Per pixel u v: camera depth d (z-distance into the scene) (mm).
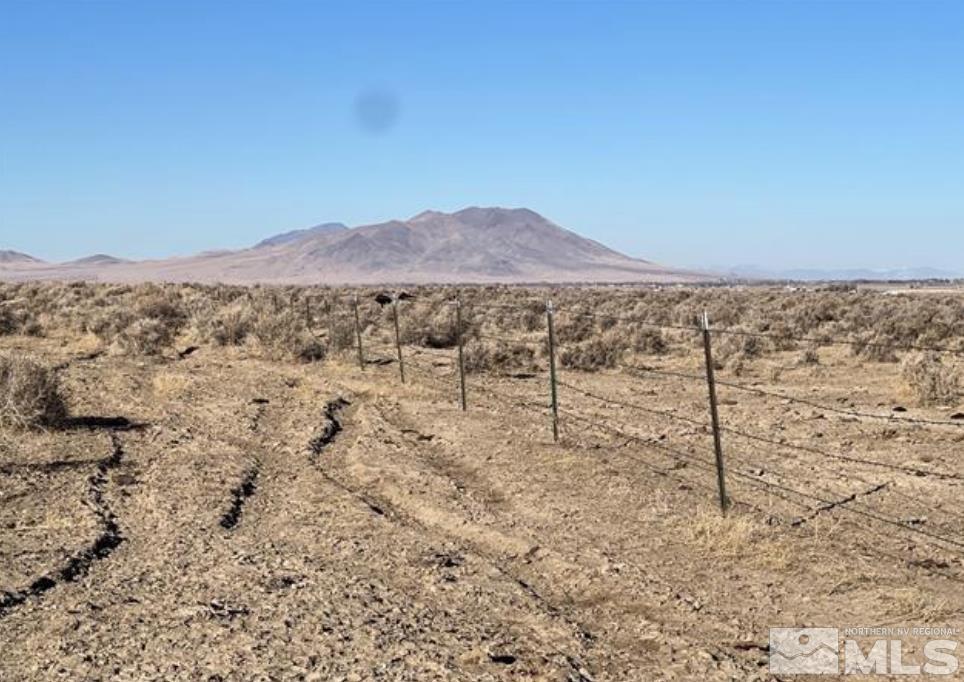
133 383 23359
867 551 10570
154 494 12953
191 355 30906
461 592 9266
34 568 9836
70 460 14695
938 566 10164
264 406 20328
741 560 10289
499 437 16781
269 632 8188
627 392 23141
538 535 11211
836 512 12156
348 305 50188
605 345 29078
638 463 14891
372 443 16344
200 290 63031
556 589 9664
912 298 62844
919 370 22469
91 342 32000
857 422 18531
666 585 9531
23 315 38094
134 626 8383
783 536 11008
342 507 12484
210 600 8984
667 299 65250
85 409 19453
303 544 10898
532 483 13656
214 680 7277
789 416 19312
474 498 12984
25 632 8289
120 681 7305
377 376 25344
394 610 8719
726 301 58062
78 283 69062
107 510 12227
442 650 7816
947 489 13289
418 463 14922
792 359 29156
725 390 23547
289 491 13523
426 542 10914
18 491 12836
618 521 11773
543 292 87812
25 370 17328
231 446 16078
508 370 27469
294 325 31672
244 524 11867
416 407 20203
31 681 7332
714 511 11922
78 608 8812
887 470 14430
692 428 17844
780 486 13461
